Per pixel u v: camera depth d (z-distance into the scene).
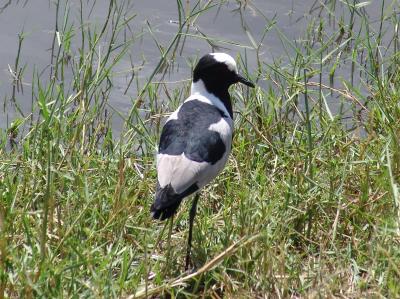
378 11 17.81
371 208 11.31
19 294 9.45
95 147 13.25
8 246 10.00
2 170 12.23
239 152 12.68
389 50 16.55
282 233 10.90
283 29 17.36
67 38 14.84
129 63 16.25
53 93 15.20
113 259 10.34
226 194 11.97
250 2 18.16
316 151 12.30
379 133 13.39
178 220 11.33
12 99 15.21
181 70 16.08
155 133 13.77
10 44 16.69
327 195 11.73
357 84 15.77
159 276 10.10
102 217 10.97
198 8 17.91
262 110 13.73
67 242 10.26
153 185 12.18
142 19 17.58
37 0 18.19
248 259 10.34
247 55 16.50
